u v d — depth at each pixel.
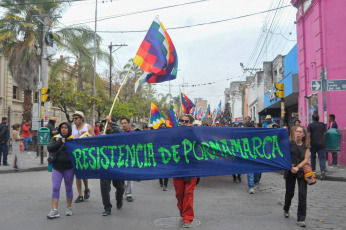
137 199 7.60
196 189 8.85
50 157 5.97
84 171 5.95
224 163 5.89
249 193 8.23
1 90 29.25
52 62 28.38
